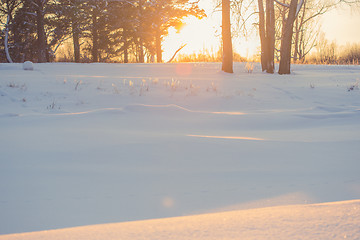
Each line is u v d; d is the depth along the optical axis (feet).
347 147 16.72
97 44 112.37
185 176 11.31
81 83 44.91
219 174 11.57
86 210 7.86
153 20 111.65
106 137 18.39
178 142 16.89
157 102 38.42
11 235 3.83
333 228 3.54
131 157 14.10
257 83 51.49
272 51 67.77
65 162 13.30
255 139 18.34
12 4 107.14
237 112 33.14
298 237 3.28
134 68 65.98
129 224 3.96
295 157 14.40
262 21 67.92
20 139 17.79
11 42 114.52
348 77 59.67
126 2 112.78
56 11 102.58
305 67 79.61
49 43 113.70
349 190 9.31
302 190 9.45
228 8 63.87
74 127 22.07
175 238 3.35
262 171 12.01
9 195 9.25
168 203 8.38
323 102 40.81
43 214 7.56
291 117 28.48
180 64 75.92
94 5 105.60
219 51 103.09
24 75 48.65
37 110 32.58
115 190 9.65
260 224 3.74
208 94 42.60
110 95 40.22
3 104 34.06
